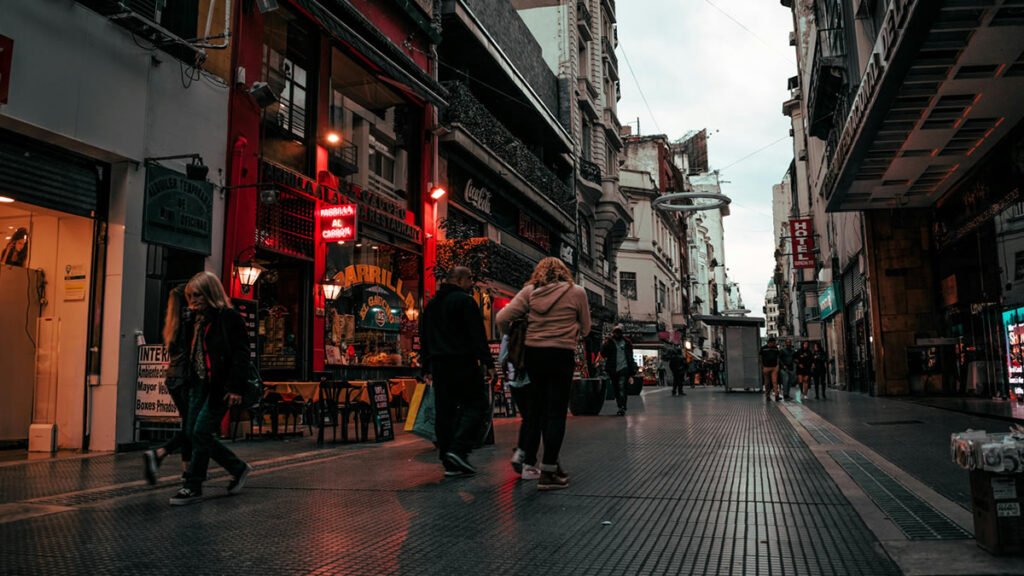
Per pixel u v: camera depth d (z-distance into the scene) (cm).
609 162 3759
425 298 1662
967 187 1641
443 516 423
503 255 2109
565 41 3045
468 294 606
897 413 1270
